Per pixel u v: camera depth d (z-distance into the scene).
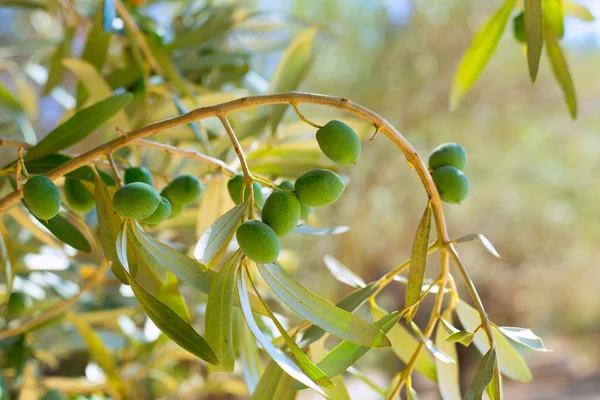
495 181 2.57
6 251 0.61
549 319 3.36
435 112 2.34
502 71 2.36
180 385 1.06
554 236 2.77
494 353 0.48
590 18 0.71
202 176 0.67
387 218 2.35
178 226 0.78
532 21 0.59
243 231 0.46
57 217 0.57
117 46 1.00
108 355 0.71
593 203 2.75
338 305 0.55
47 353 0.84
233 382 1.00
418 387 2.72
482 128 2.42
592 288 2.95
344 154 0.48
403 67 2.29
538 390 3.68
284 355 0.47
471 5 2.31
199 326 0.96
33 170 0.57
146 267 0.54
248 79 0.95
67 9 0.85
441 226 0.50
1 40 1.81
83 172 0.56
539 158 2.66
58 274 0.92
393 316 0.51
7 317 0.75
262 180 0.49
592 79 2.66
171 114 0.78
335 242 2.21
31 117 1.15
